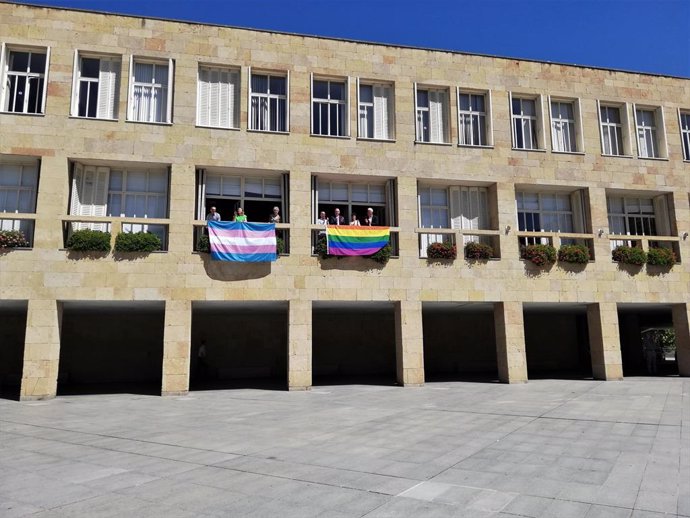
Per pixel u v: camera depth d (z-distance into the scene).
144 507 6.48
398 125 22.48
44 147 19.23
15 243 18.38
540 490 6.93
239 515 6.18
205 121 21.16
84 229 19.03
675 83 25.91
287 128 21.47
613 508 6.18
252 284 19.95
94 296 18.66
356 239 20.81
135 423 12.88
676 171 25.14
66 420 13.49
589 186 23.98
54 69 19.72
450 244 21.88
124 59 20.38
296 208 20.92
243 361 26.27
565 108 24.97
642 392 17.67
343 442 10.18
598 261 23.34
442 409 14.43
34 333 18.14
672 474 7.48
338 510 6.29
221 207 21.25
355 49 22.55
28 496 6.95
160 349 25.52
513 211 22.98
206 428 11.98
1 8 19.67
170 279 19.31
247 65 21.41
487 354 29.42
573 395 17.17
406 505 6.44
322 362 27.31
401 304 21.19
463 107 23.80
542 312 28.36
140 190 20.70
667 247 24.86
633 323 32.34
